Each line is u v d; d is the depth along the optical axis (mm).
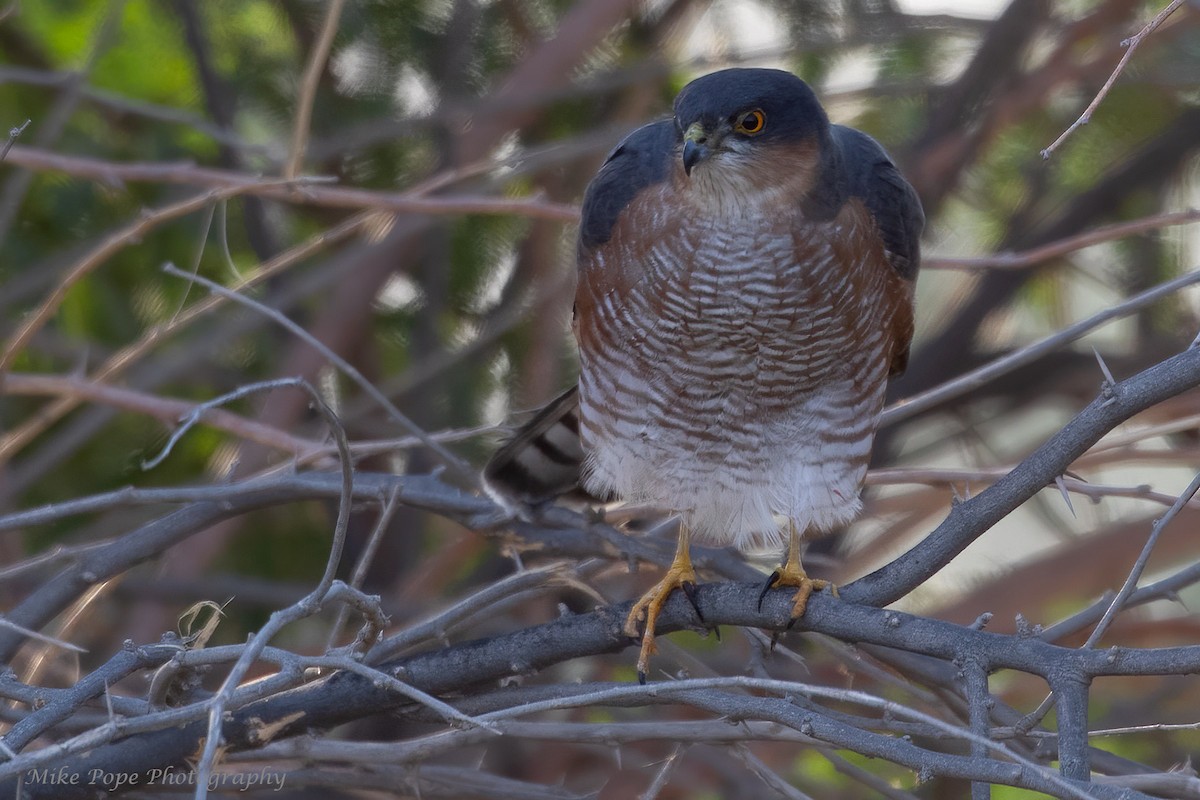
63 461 11156
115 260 11031
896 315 7871
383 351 12047
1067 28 11594
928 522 13125
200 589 10297
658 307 7406
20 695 6348
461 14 11555
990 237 12742
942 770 4930
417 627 6703
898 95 11750
